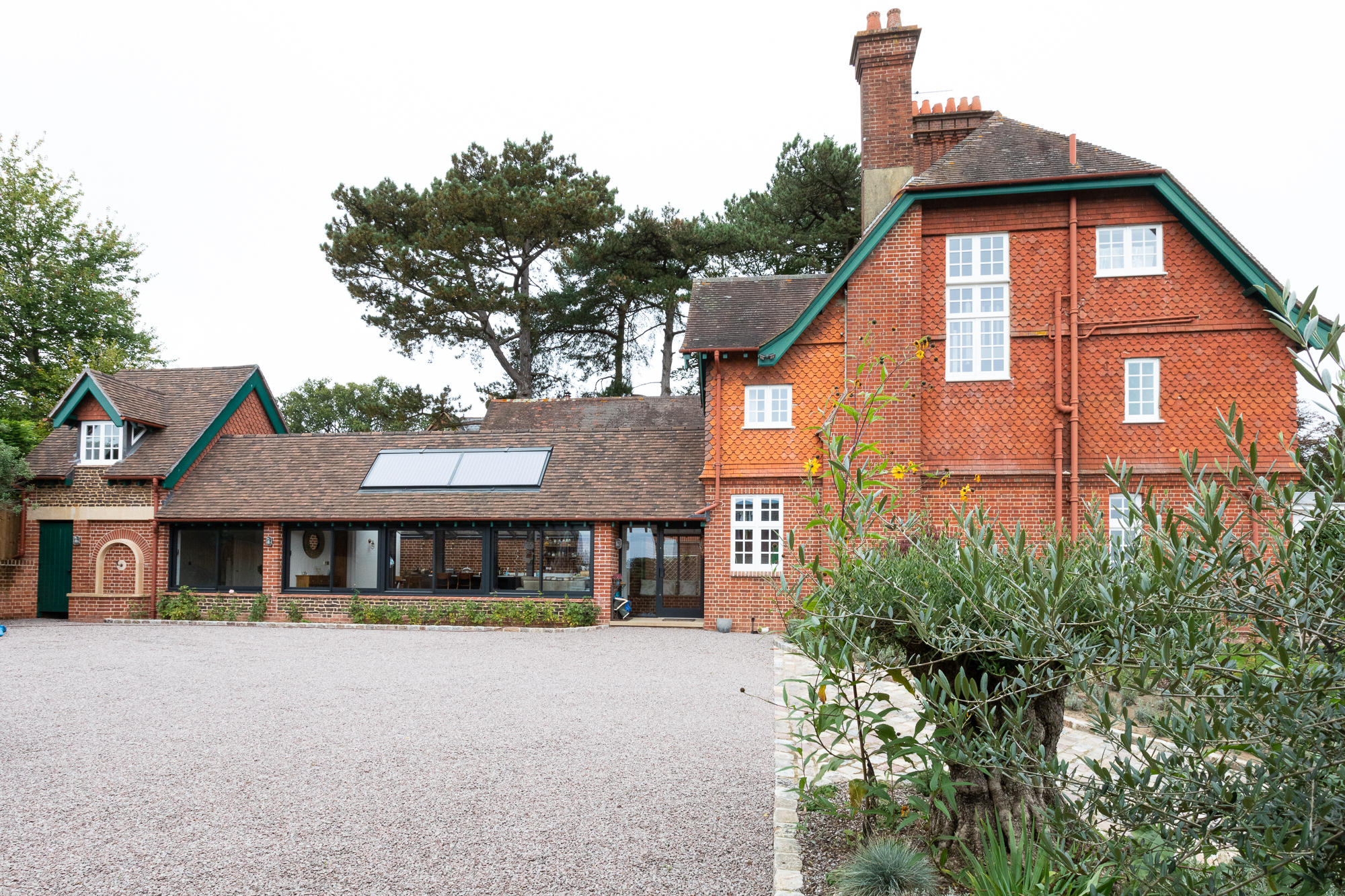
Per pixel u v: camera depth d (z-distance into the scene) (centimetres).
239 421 2483
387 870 473
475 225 3083
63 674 1195
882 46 1880
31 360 2992
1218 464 268
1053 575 352
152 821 561
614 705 961
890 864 406
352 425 5306
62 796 616
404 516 1995
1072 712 838
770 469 1788
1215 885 263
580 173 3434
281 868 478
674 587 2214
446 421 3475
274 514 2059
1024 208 1628
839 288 1694
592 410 2916
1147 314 1577
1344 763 234
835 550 455
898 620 398
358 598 1992
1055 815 321
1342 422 226
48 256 2981
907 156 1859
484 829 540
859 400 1653
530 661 1342
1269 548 257
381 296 3225
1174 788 272
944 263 1659
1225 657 269
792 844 488
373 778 657
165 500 2161
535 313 3450
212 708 943
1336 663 236
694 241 3362
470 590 2005
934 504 1609
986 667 398
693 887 448
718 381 1822
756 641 1625
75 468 2180
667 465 2053
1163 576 257
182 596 2073
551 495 2005
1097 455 1577
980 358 1636
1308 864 243
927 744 424
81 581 2152
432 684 1114
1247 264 1519
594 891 444
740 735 811
